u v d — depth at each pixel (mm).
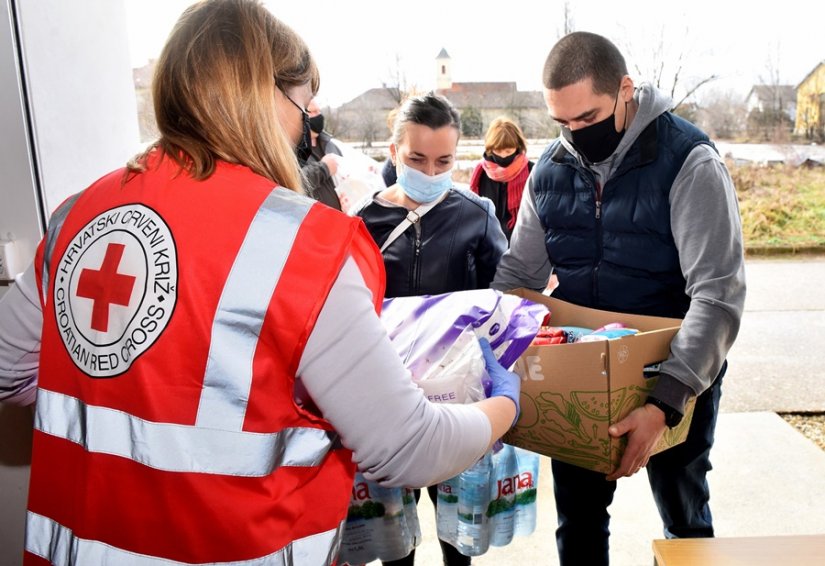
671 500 1528
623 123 1418
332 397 692
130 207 728
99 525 712
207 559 692
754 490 2514
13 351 834
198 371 672
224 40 735
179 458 677
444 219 1715
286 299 665
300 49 825
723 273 1291
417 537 1713
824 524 2309
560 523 1672
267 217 691
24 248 1723
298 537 755
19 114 1638
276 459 710
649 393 1277
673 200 1371
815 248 3527
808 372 3340
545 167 1602
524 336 1071
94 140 1856
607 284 1517
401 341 1074
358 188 1925
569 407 1220
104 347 704
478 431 814
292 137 862
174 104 740
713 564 996
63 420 746
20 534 1869
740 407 3137
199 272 675
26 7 1603
